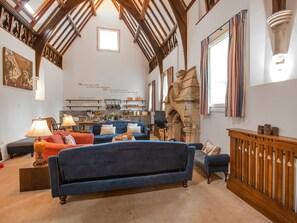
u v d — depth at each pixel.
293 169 1.83
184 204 2.35
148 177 2.62
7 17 4.75
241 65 2.77
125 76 10.49
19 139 4.92
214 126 3.71
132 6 7.55
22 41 5.34
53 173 2.28
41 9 5.96
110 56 10.30
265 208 2.09
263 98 2.41
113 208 2.26
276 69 2.36
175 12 5.18
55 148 2.81
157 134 7.56
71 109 9.73
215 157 2.92
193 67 4.63
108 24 10.26
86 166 2.36
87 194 2.61
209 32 3.89
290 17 2.12
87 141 4.37
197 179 3.17
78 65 9.83
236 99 2.84
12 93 4.65
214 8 3.68
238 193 2.55
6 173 3.45
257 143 2.28
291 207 1.84
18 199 2.47
